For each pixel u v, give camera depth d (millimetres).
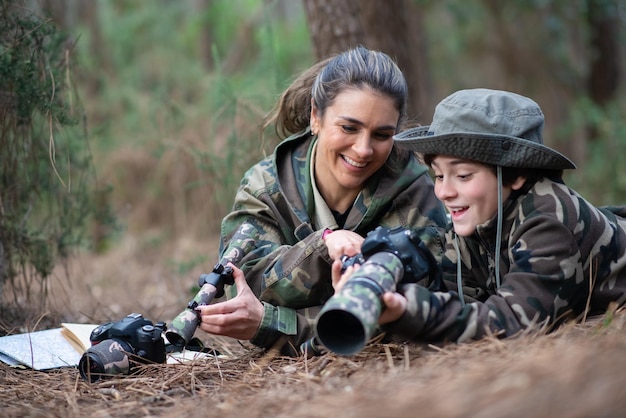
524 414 2174
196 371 3584
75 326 4312
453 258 3785
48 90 5078
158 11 17641
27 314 5215
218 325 3674
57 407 3182
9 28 4906
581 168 11836
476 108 3402
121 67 15117
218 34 19188
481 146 3316
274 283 3893
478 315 3199
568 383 2289
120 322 3670
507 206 3439
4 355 4055
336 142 3883
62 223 5645
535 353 2738
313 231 4145
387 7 7320
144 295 7383
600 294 3490
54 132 5395
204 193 10219
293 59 16891
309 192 4199
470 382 2471
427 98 11391
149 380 3494
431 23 16141
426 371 2758
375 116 3807
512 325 3201
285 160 4332
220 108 7164
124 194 11445
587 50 13203
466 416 2227
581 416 2119
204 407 2980
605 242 3443
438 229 4055
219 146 8664
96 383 3490
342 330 3021
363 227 4176
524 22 14922
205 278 3766
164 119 10430
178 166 10484
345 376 3146
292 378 3283
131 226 11125
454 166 3420
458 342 3168
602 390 2213
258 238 4156
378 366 3078
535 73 15039
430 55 15953
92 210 6066
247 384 3283
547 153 3287
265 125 4812
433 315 3119
